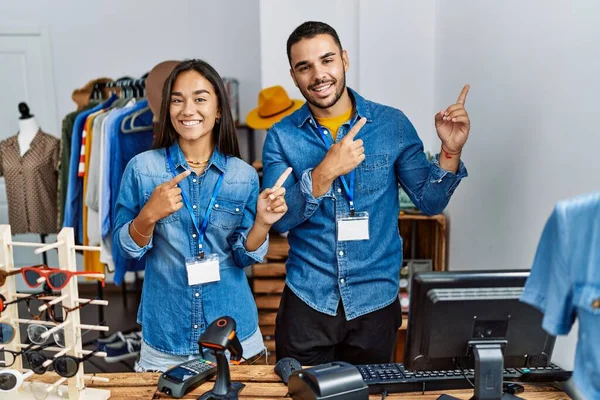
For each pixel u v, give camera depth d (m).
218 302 1.67
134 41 4.27
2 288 1.30
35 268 1.30
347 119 1.85
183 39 4.26
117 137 2.63
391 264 1.87
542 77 1.73
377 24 2.94
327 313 1.83
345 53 1.84
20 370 1.35
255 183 1.74
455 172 1.73
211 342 1.24
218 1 4.20
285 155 1.86
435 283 1.19
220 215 1.66
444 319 1.20
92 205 2.77
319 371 1.19
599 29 1.41
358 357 1.87
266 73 3.21
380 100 3.00
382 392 1.35
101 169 2.63
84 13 4.23
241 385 1.37
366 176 1.80
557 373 1.38
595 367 0.88
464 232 2.50
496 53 2.10
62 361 1.26
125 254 1.65
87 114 2.85
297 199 1.75
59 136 4.39
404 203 2.78
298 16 3.13
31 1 4.21
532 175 1.81
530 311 1.20
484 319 1.20
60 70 4.31
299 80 1.73
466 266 2.48
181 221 1.64
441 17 2.80
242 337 1.70
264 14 3.14
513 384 1.35
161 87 2.53
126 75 4.32
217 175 1.67
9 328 1.32
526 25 1.85
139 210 1.69
